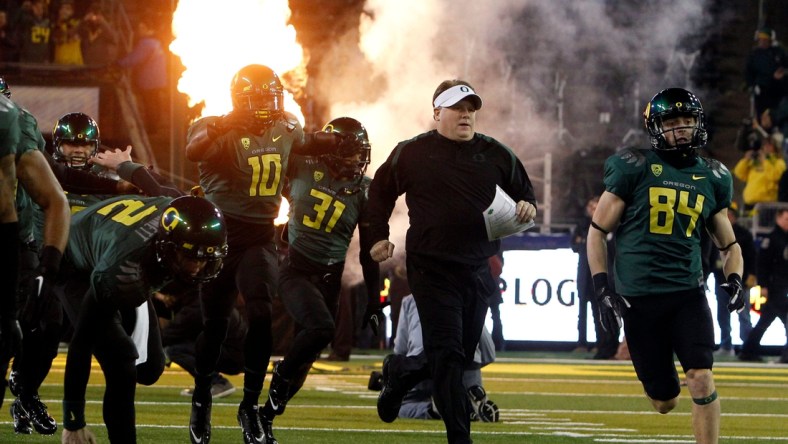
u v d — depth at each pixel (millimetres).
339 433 25250
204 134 22109
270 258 22641
